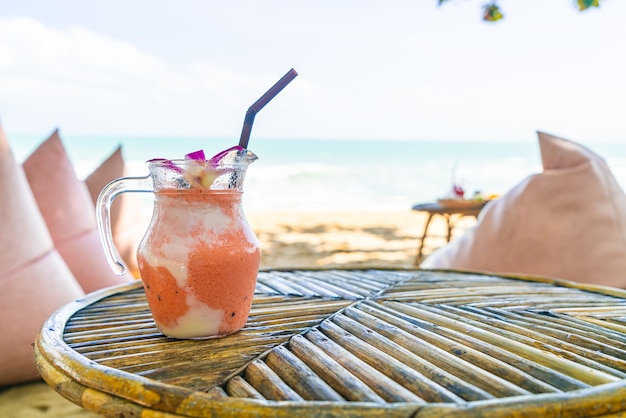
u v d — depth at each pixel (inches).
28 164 69.5
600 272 68.1
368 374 22.7
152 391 20.5
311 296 39.0
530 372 23.1
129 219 87.3
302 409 18.7
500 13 110.6
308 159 831.1
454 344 26.4
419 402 19.8
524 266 72.5
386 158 864.9
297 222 298.0
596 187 69.8
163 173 28.0
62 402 55.2
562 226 70.3
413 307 35.0
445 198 152.0
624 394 19.4
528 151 924.0
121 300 39.1
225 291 28.0
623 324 31.9
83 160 808.9
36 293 56.4
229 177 28.6
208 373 23.5
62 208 68.1
